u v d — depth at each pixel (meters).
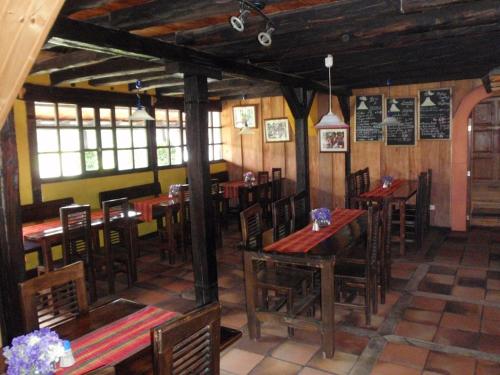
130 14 3.07
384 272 4.32
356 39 4.03
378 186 7.09
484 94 6.88
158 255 6.42
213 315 1.81
